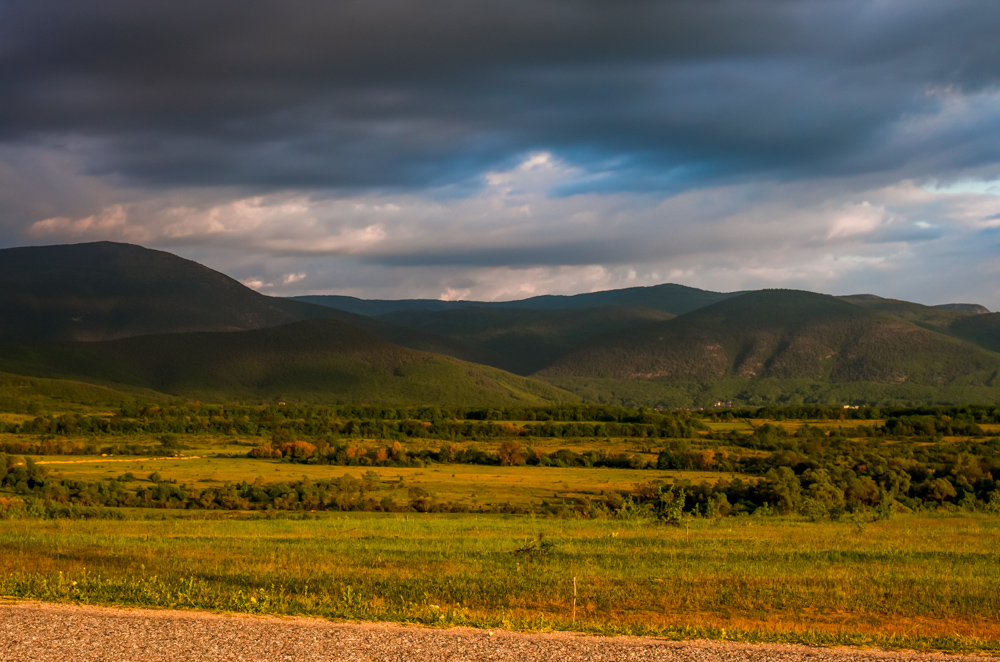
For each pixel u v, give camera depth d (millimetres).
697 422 191750
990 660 17391
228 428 181000
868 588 27422
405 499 87688
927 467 97875
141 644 17125
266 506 84250
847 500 79000
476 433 176000
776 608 24453
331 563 33750
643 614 23453
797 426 183250
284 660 16219
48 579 24547
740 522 57344
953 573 31812
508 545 41062
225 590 25328
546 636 18344
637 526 54156
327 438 149500
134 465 115750
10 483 90750
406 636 18000
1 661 16000
